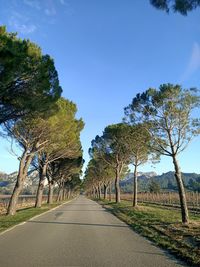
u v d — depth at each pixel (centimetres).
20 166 2762
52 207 3991
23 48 1625
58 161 5006
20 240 1331
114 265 883
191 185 10706
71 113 3219
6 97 1667
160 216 2364
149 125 1961
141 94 2019
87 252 1072
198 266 859
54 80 1898
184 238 1320
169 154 1947
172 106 1922
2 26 1650
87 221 2200
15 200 2727
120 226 1894
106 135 4528
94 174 9125
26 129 2666
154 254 1040
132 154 3925
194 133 1933
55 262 916
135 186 3747
